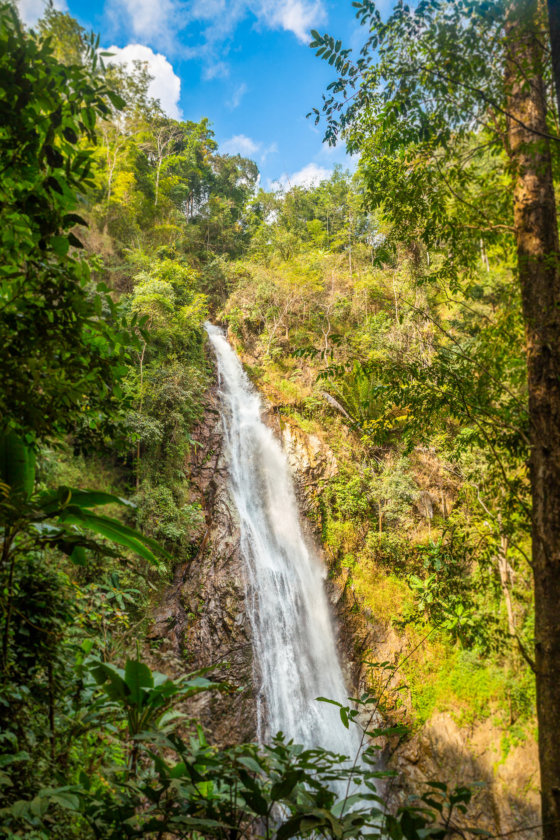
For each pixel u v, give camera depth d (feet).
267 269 93.30
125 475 47.85
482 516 21.84
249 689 45.57
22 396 8.19
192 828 6.75
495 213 18.69
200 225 117.70
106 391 9.87
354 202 102.83
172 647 44.09
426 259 48.34
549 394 14.46
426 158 18.22
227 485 58.03
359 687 50.83
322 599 57.93
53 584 11.43
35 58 7.84
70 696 11.83
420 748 39.34
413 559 53.98
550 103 17.06
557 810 11.87
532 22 14.24
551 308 14.92
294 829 6.23
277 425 69.21
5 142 7.89
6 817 7.43
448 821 6.41
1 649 9.89
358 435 65.72
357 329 78.28
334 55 15.37
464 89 15.60
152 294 55.67
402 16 14.11
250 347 83.30
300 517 62.90
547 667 12.94
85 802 7.69
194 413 58.03
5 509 8.94
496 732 32.99
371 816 6.60
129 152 71.77
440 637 43.39
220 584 49.88
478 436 19.10
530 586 18.51
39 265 8.44
